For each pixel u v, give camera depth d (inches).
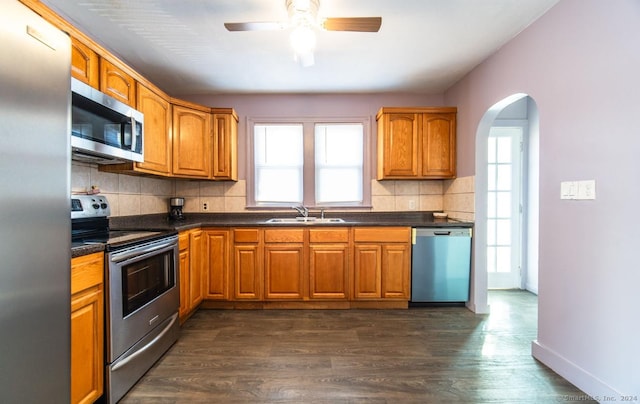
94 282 58.7
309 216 140.6
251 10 78.2
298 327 101.0
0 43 35.6
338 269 117.6
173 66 110.7
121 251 65.1
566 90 72.1
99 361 60.2
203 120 122.7
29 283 40.0
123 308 65.6
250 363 78.1
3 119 36.0
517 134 143.1
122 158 79.7
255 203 141.3
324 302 119.7
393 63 109.7
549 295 76.9
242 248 116.9
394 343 89.3
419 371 74.5
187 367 76.3
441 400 63.8
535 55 82.5
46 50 41.9
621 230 59.3
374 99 140.9
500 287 144.6
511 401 63.7
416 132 128.0
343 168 142.3
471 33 89.6
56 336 44.7
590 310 65.7
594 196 64.7
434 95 141.0
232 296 117.0
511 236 144.0
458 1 74.9
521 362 79.0
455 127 128.2
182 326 101.8
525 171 143.2
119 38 91.2
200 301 114.4
